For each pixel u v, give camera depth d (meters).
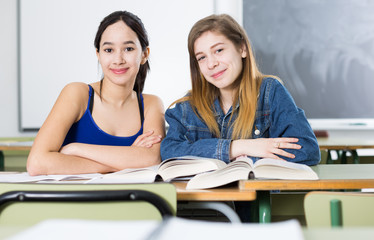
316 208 0.72
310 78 4.39
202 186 0.88
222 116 1.46
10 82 4.69
